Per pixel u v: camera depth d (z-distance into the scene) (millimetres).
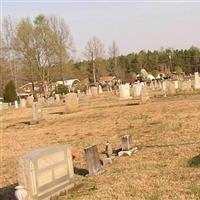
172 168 10312
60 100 55344
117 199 8242
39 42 74938
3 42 77062
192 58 128875
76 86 91062
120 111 27219
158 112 23469
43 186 8992
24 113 39625
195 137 14117
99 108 32125
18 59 76688
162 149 12938
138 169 10797
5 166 14328
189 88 43031
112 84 87125
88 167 10961
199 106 23922
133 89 43500
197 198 7582
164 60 130750
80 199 8703
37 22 75188
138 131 17641
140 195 8281
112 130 19281
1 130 26516
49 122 26859
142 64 131375
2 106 53844
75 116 28094
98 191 9133
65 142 17656
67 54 77688
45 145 17719
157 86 60531
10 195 10320
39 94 75750
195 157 11039
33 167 8758
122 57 135750
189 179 9023
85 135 18938
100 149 14555
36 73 75688
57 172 9453
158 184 8922
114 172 10914
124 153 12922
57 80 86500
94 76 91125
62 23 77562
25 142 19562
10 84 67375
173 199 7711
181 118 19406
